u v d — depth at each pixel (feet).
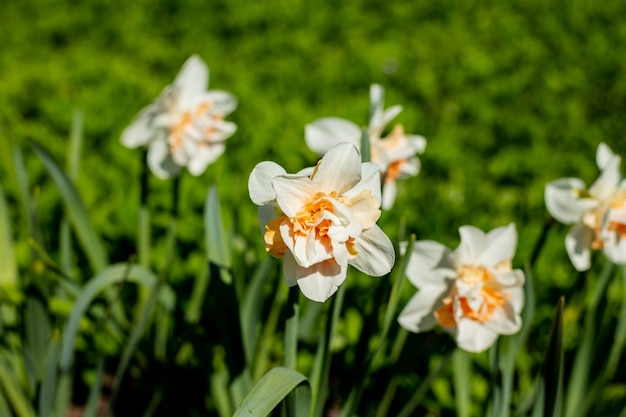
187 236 3.58
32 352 2.56
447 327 2.28
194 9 8.07
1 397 2.55
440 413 2.94
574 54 6.86
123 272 2.42
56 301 2.81
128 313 3.11
